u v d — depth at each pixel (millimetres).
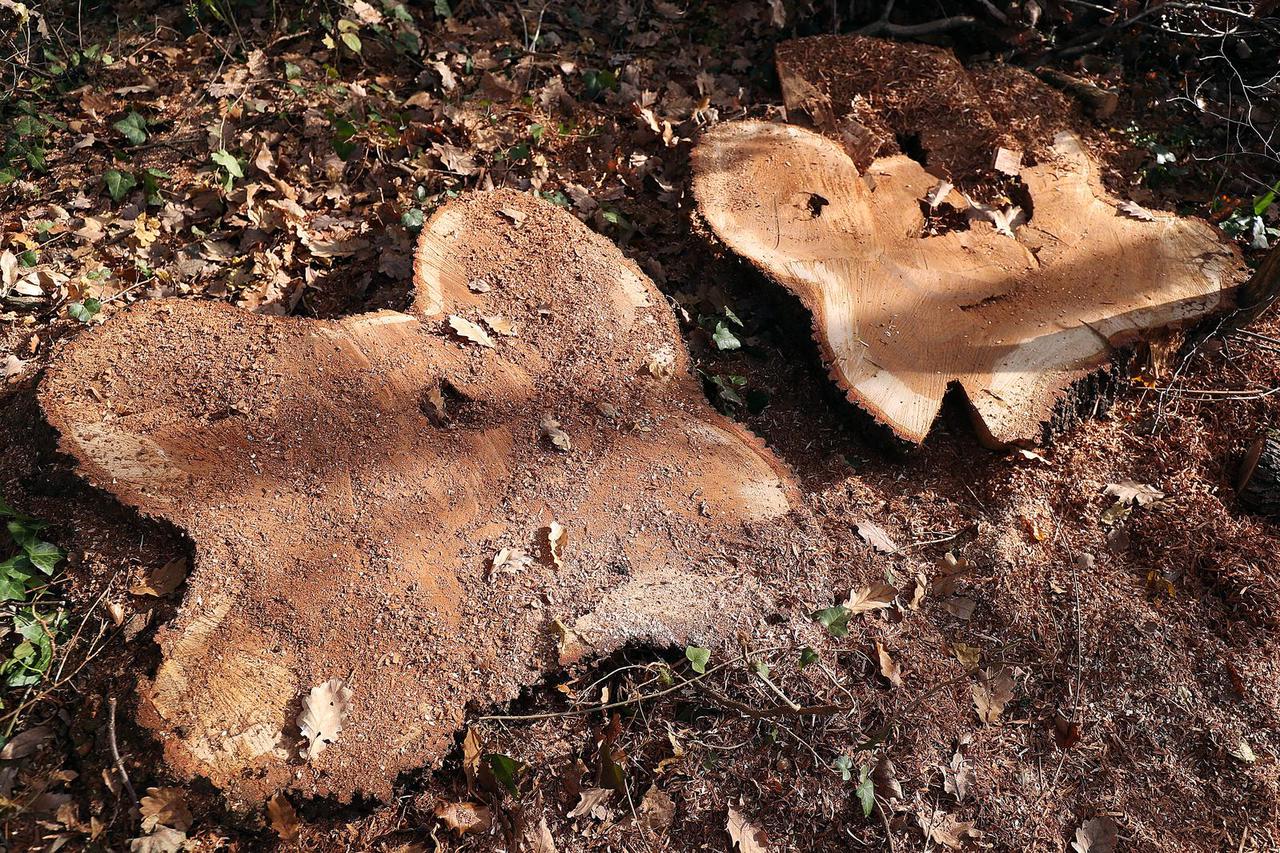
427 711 1308
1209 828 1425
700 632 1412
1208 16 2199
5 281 1739
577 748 1378
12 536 1393
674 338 1659
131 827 1241
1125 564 1602
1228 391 1755
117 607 1342
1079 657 1509
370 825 1312
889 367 1628
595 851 1337
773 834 1365
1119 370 1693
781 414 1712
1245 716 1496
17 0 2129
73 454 1384
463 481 1455
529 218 1734
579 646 1361
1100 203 1865
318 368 1501
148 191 1890
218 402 1453
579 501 1468
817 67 2061
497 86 2123
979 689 1473
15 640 1345
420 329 1572
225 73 2100
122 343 1489
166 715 1257
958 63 2080
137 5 2203
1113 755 1457
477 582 1384
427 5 2256
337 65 2129
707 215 1765
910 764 1414
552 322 1622
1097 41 2197
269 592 1336
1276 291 1708
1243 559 1610
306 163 1968
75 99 2047
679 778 1384
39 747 1285
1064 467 1660
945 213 1826
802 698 1430
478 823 1326
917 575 1542
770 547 1491
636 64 2203
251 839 1281
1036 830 1400
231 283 1779
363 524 1397
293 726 1272
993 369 1646
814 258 1721
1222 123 2143
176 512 1369
